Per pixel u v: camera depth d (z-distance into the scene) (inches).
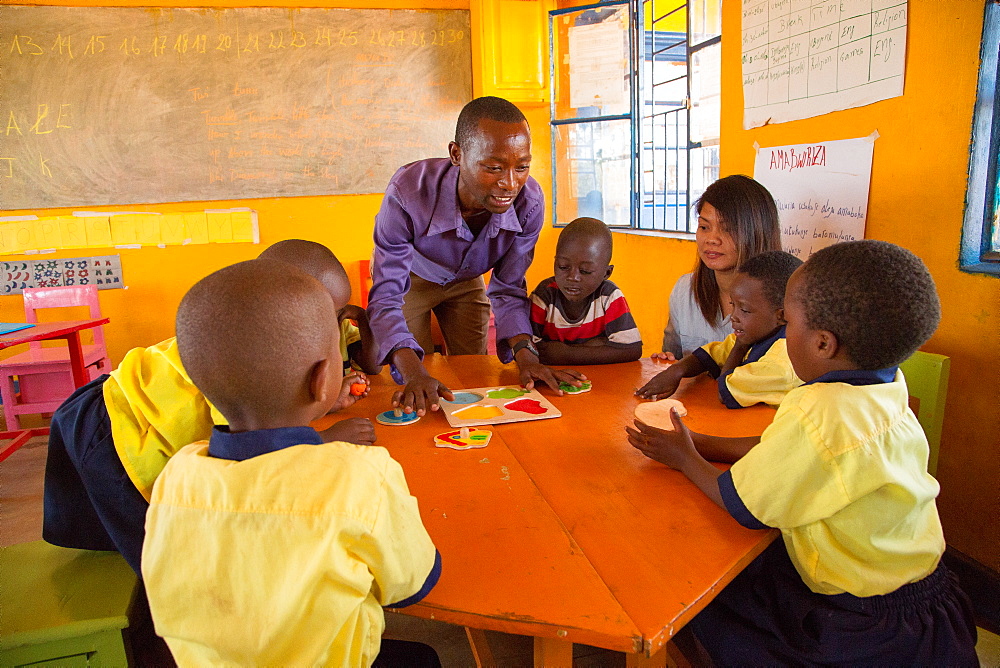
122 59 157.9
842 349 37.9
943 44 68.8
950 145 68.8
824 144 87.2
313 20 165.5
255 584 27.7
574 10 161.8
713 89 137.1
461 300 102.2
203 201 167.0
